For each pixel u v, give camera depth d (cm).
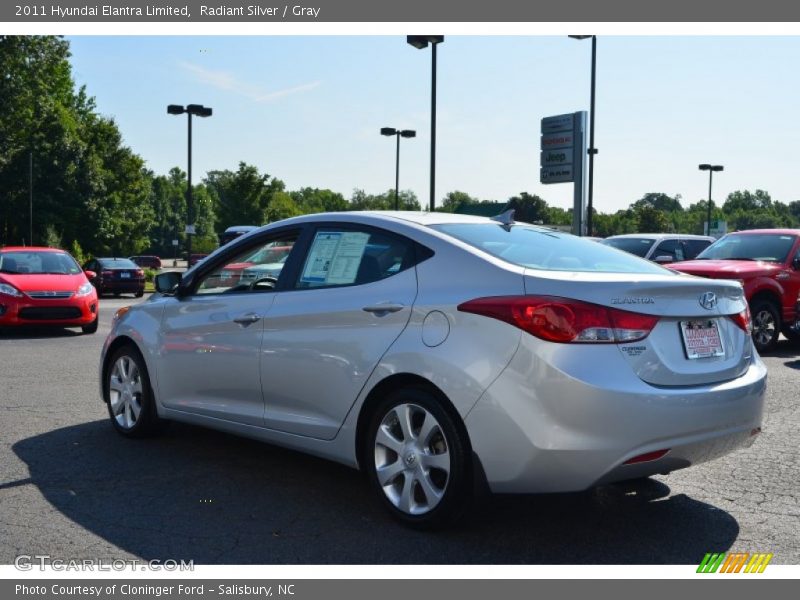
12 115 5406
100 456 550
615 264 446
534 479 368
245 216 5275
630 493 478
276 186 5375
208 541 396
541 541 398
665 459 376
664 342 384
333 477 504
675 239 1591
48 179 5441
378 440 421
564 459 361
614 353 367
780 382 869
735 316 427
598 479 364
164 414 568
